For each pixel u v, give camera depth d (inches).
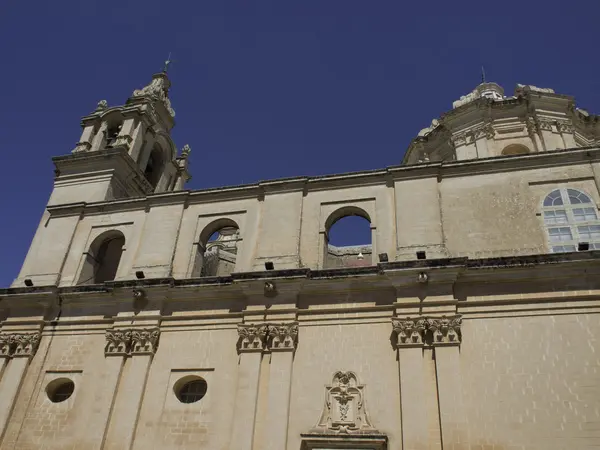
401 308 725.9
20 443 803.4
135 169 1170.0
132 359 816.3
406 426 645.3
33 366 877.2
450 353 675.4
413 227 792.9
